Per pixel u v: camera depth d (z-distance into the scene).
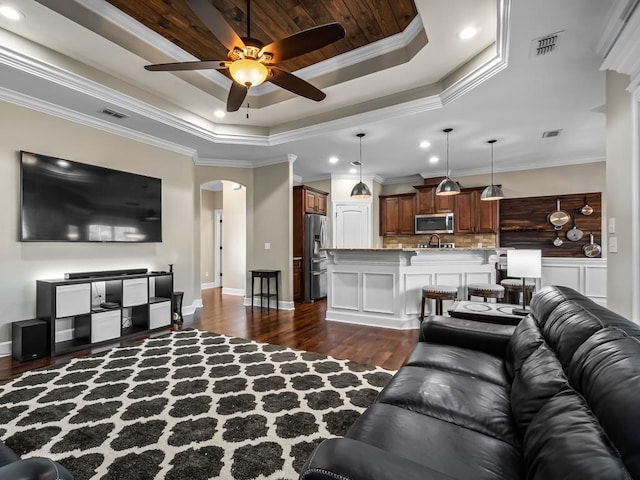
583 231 5.64
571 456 0.66
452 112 3.69
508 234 6.25
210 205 8.34
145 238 4.28
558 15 2.10
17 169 3.18
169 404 2.18
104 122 3.86
